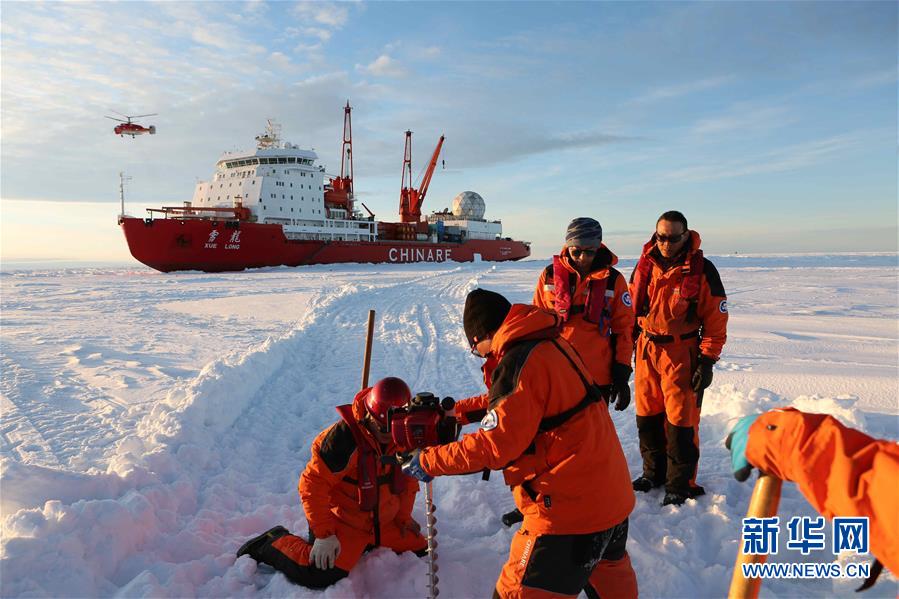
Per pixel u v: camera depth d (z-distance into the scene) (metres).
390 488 2.49
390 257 51.88
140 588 2.27
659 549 2.76
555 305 3.13
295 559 2.44
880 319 11.65
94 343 9.46
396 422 2.06
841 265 45.69
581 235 2.95
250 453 4.28
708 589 2.50
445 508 3.34
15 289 24.06
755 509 1.32
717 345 3.06
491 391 1.81
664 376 3.24
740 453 1.29
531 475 1.86
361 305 15.00
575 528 1.81
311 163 47.91
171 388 6.23
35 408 5.37
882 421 4.35
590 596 2.09
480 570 2.62
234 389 5.55
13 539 2.29
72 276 36.56
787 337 9.23
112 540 2.54
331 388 6.29
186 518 3.12
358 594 2.41
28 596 2.12
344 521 2.49
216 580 2.47
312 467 2.36
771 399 4.57
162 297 19.30
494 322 1.90
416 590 2.45
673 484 3.26
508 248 66.06
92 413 5.23
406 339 9.56
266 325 11.87
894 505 0.93
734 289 20.52
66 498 2.96
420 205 59.81
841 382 5.80
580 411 1.80
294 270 40.75
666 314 3.17
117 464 3.55
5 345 9.24
